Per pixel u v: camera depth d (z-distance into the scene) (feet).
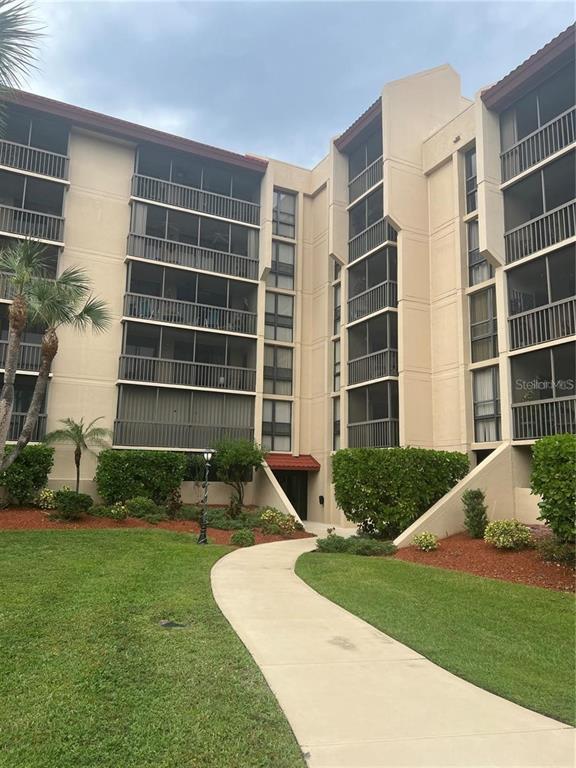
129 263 78.95
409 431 67.97
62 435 66.95
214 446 77.41
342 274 84.17
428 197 74.74
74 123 78.13
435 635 23.15
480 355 65.36
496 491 54.90
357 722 14.88
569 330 53.67
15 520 52.95
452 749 13.48
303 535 62.44
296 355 90.74
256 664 19.16
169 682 17.12
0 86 26.91
